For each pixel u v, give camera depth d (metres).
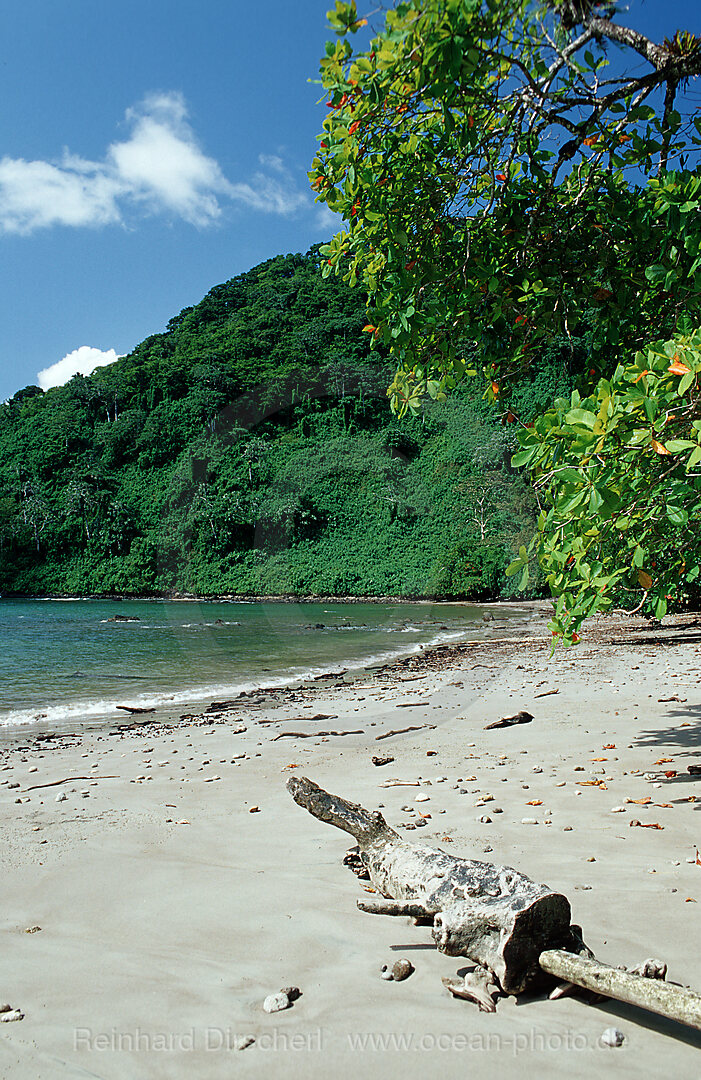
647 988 1.93
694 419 3.42
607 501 3.53
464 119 4.57
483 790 5.00
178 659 15.92
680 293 5.33
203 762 6.55
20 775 6.22
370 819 3.25
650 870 3.26
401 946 2.59
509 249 5.39
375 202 4.64
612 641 18.88
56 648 18.98
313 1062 1.85
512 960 2.20
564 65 4.57
